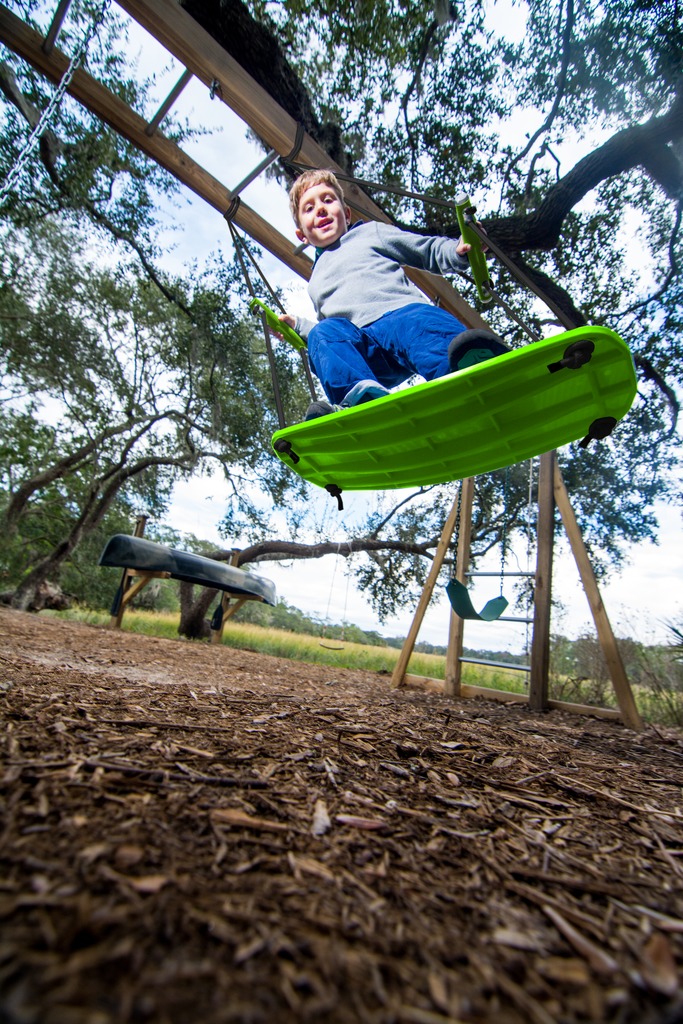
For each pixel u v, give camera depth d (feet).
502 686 24.11
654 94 19.63
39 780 2.98
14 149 21.62
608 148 18.03
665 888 2.93
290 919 2.10
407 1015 1.67
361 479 8.14
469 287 24.20
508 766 5.24
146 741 4.09
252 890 2.26
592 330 5.07
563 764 5.81
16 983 1.54
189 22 8.86
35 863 2.16
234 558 30.25
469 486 15.71
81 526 31.83
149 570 22.36
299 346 9.32
